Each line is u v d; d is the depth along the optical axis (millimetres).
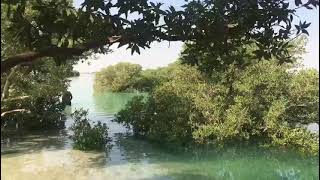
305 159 24406
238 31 5375
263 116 27266
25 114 32125
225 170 21859
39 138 29656
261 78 26875
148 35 4816
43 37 5098
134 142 28594
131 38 4875
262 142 28047
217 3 5004
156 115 29344
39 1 5168
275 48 5500
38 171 20531
